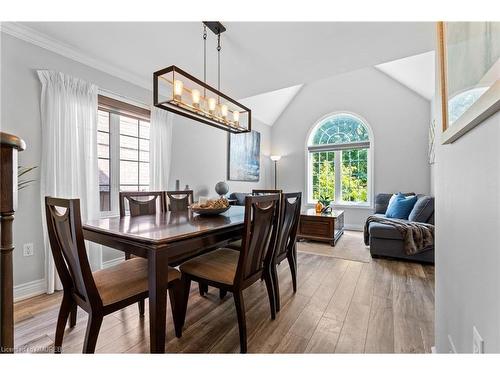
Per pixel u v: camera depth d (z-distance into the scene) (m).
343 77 5.49
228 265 1.63
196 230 1.45
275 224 1.75
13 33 2.04
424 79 3.96
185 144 3.84
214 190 4.49
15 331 1.59
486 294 0.67
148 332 1.60
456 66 0.85
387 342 1.50
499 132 0.59
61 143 2.29
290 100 6.11
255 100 5.30
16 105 2.07
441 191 1.16
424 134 4.72
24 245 2.11
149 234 1.33
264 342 1.50
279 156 6.09
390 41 2.22
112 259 2.85
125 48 2.40
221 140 4.71
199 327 1.66
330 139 5.75
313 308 1.92
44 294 2.17
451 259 0.99
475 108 0.66
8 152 0.63
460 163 0.88
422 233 2.95
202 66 2.74
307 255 3.35
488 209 0.65
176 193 2.75
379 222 3.42
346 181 5.57
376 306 1.94
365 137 5.32
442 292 1.15
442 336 1.16
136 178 3.21
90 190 2.52
